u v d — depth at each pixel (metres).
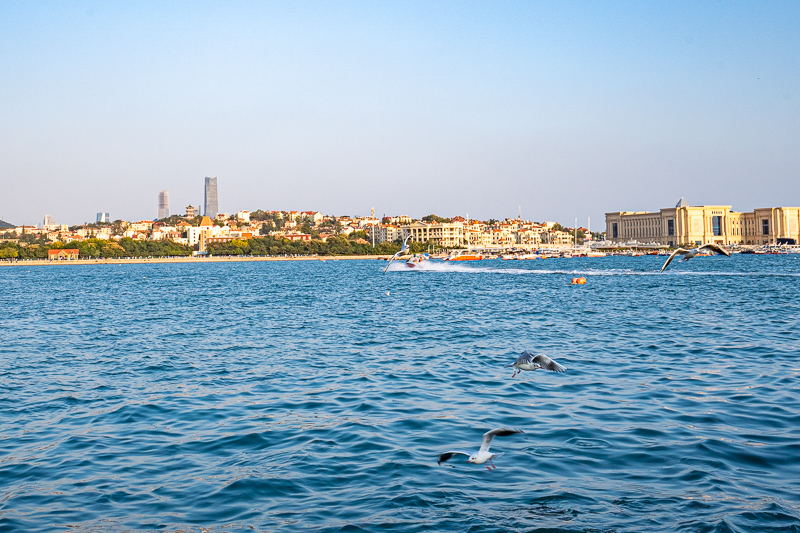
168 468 21.94
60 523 18.12
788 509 18.03
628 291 101.31
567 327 56.25
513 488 19.80
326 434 25.02
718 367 36.09
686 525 17.38
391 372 36.94
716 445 22.61
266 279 168.75
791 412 26.41
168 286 141.38
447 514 18.27
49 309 84.50
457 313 71.00
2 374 38.12
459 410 28.16
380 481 20.45
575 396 30.12
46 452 23.66
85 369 39.59
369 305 83.94
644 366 36.91
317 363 40.38
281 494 19.70
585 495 19.23
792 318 59.44
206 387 33.97
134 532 17.59
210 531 17.56
